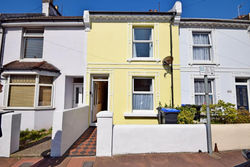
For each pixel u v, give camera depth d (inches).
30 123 237.9
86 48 248.7
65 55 266.5
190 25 261.6
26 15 321.7
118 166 121.7
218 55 257.6
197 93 254.1
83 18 246.7
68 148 154.3
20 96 246.2
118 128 147.1
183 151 149.6
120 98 238.2
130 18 250.7
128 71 243.6
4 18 268.7
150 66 244.4
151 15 246.7
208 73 154.0
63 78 263.0
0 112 142.1
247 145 161.5
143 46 259.0
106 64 245.4
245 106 257.1
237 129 161.8
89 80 243.9
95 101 271.6
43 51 266.4
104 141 142.2
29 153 143.3
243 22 263.0
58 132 138.9
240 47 263.4
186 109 205.0
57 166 120.7
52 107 258.7
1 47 266.5
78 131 187.8
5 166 120.6
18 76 249.8
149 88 251.1
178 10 241.9
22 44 274.2
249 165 82.8
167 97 238.2
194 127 153.7
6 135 141.1
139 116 230.5
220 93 249.1
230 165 125.0
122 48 248.7
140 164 125.3
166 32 251.8
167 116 179.8
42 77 254.8
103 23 253.1
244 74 256.5
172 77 240.7
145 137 147.9
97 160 131.5
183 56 254.8
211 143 148.1
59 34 269.7
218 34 263.1
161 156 140.2
